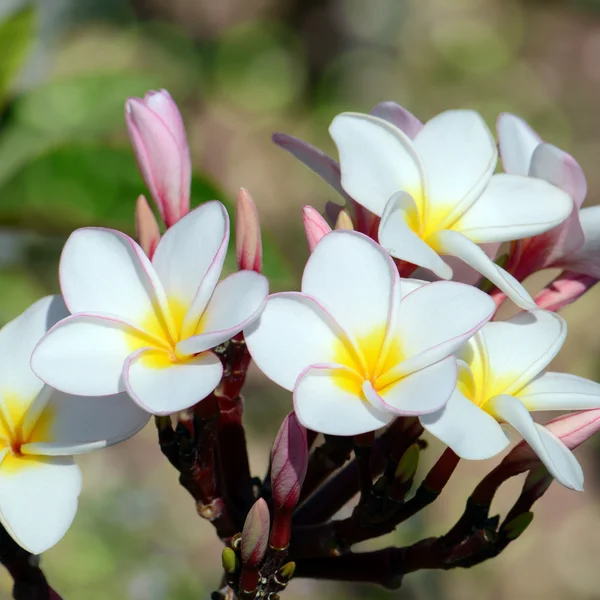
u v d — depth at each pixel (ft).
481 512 2.66
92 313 2.51
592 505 6.70
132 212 3.11
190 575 5.57
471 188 2.73
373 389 2.50
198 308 2.51
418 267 2.73
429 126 2.77
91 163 3.09
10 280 4.83
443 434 2.48
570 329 7.52
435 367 2.50
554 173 2.75
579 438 2.58
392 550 2.69
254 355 2.50
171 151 2.79
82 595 5.28
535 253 2.82
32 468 2.53
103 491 5.73
